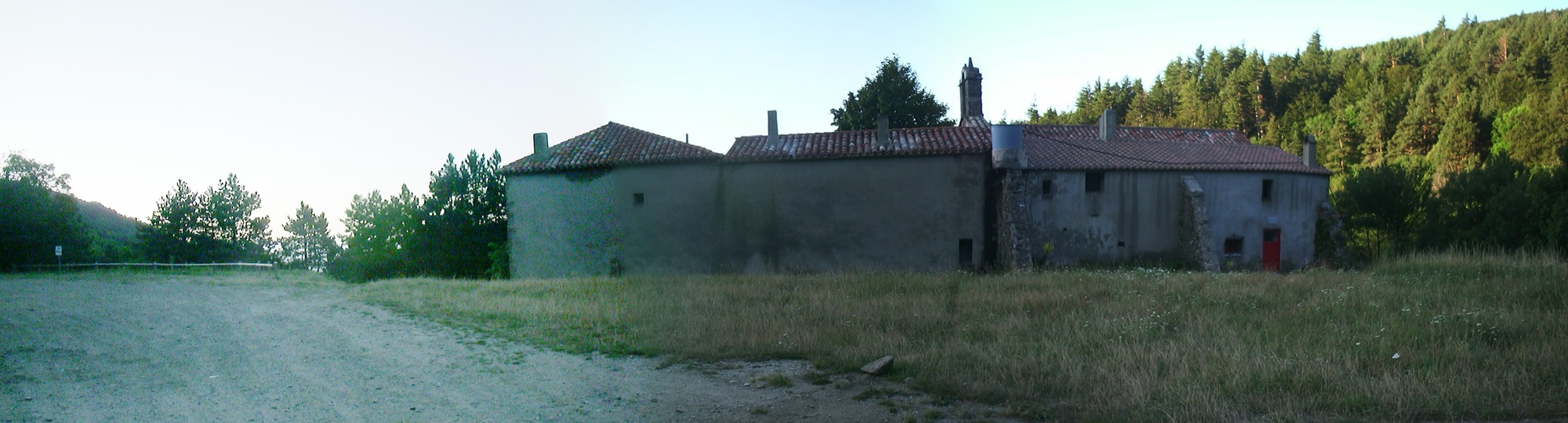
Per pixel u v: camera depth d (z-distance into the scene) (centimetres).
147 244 4972
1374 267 2003
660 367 930
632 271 2670
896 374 869
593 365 945
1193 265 2786
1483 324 1007
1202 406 692
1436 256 1944
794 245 2602
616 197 2717
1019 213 2412
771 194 2623
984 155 2539
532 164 2828
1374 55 11438
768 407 746
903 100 4981
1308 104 9769
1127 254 2852
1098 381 793
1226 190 2970
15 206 3906
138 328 1248
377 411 737
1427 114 7838
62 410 729
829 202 2591
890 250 2558
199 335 1178
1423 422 652
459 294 1722
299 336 1167
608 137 2945
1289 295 1404
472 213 3186
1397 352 871
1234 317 1177
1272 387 753
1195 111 10050
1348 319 1134
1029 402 738
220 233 5141
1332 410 685
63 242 4038
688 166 2666
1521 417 657
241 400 775
